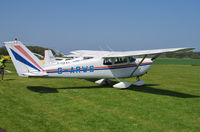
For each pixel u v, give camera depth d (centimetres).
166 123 446
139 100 663
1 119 447
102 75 902
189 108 571
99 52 1147
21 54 743
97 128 408
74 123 434
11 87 862
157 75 1512
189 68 2277
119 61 923
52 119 457
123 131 396
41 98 665
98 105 587
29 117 467
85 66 862
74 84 1004
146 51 791
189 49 626
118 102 629
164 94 776
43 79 1159
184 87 960
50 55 1777
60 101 627
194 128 420
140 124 436
